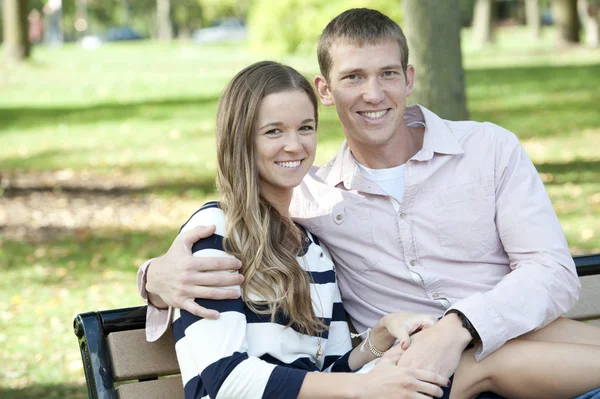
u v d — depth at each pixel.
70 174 13.66
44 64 30.30
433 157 3.58
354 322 3.67
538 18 44.25
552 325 3.43
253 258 3.10
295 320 3.13
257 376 2.87
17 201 11.91
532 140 14.61
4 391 5.89
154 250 9.41
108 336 3.22
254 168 3.21
